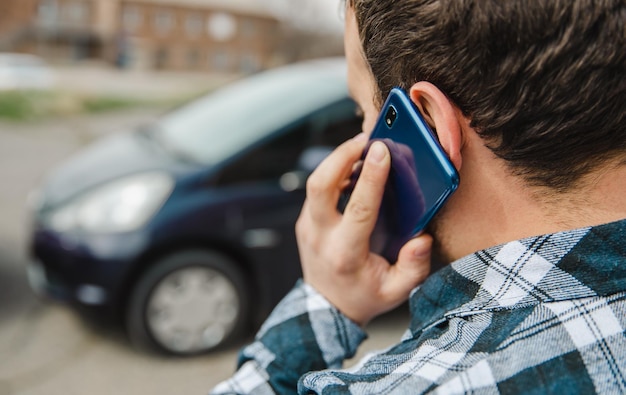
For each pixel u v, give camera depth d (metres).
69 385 3.03
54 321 3.66
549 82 0.50
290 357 0.79
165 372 3.14
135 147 3.76
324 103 3.35
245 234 3.13
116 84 29.39
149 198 3.11
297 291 0.85
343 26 0.74
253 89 3.95
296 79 3.84
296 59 34.69
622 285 0.49
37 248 3.34
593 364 0.47
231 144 3.24
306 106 3.35
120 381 3.06
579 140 0.52
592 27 0.49
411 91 0.59
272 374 0.79
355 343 0.81
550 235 0.52
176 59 58.16
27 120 13.30
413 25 0.55
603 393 0.47
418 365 0.53
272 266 3.21
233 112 3.67
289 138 3.24
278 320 0.83
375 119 0.71
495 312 0.53
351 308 0.81
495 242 0.60
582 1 0.48
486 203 0.59
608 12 0.48
